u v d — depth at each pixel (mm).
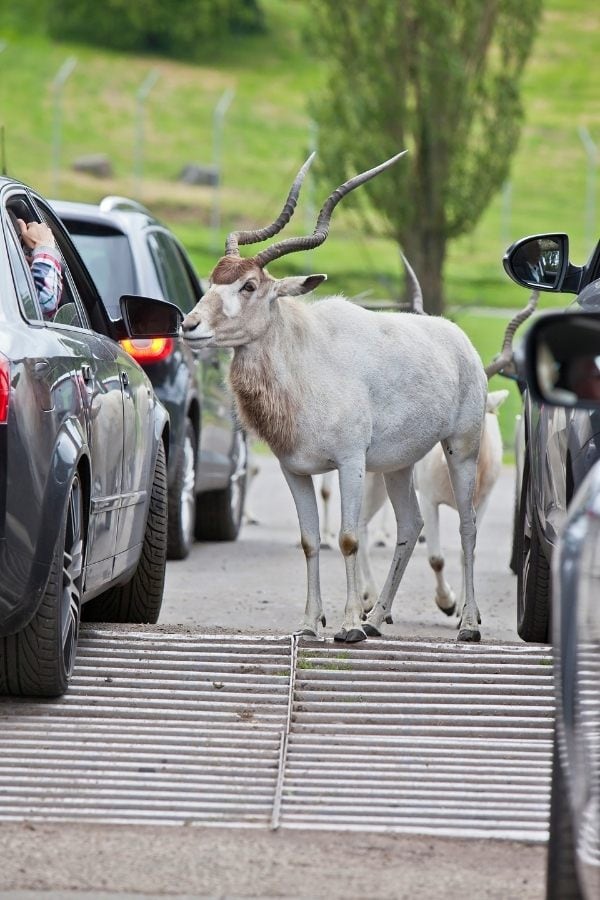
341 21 82500
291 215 19406
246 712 15969
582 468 15617
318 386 18656
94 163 166500
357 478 18766
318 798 13719
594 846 9234
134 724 15562
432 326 20672
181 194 161875
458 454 21125
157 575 20656
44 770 14227
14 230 16531
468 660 17578
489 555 34000
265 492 47031
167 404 28000
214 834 12766
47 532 14773
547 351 9422
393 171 82125
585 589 9664
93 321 19703
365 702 16359
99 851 12227
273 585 27891
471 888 11469
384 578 29641
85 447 15883
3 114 186750
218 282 18438
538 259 19531
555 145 187250
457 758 14914
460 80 81375
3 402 14258
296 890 11375
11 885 11352
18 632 15203
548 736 15609
